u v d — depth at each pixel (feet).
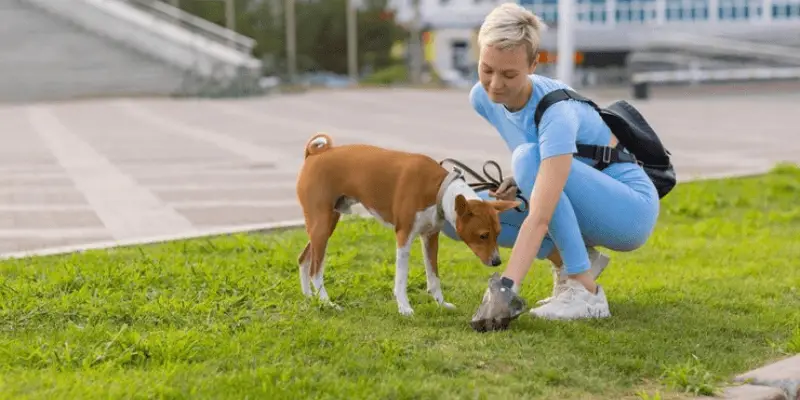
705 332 18.34
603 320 18.93
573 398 14.84
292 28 112.57
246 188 37.86
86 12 101.71
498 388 14.93
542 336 17.49
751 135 57.62
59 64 97.50
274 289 20.79
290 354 16.12
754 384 15.69
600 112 18.92
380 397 14.26
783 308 20.20
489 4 110.83
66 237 28.30
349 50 118.73
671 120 67.21
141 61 99.76
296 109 79.71
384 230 28.32
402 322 18.48
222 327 17.58
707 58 105.70
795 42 106.93
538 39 17.76
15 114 74.54
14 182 38.93
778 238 28.55
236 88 95.86
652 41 105.29
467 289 21.80
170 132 60.39
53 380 14.53
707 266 24.63
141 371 15.12
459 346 16.87
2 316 18.43
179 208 33.27
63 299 19.39
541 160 18.04
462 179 18.34
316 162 19.30
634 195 18.80
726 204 34.65
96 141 54.85
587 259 18.83
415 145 52.60
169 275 22.21
